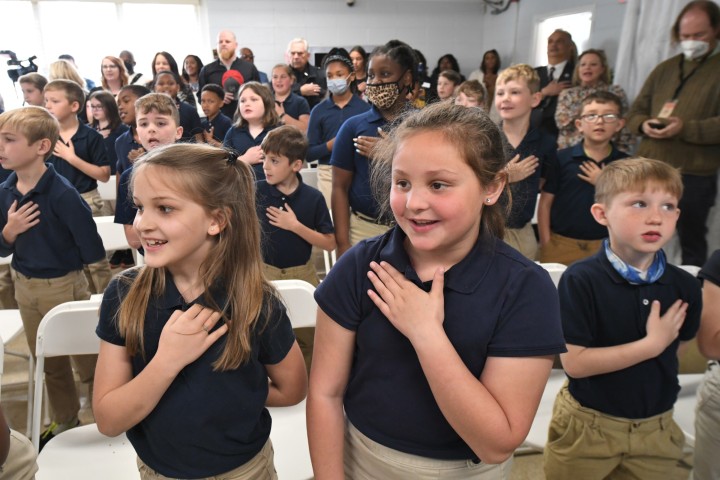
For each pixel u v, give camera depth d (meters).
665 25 2.47
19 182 1.60
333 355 0.76
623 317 1.02
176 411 0.80
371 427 0.75
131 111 2.83
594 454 1.06
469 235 0.68
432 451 0.72
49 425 1.74
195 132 3.30
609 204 1.04
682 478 1.36
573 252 2.04
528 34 6.28
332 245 1.88
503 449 0.64
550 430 1.16
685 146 2.14
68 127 2.55
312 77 4.89
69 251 1.67
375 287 0.69
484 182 0.64
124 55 5.83
